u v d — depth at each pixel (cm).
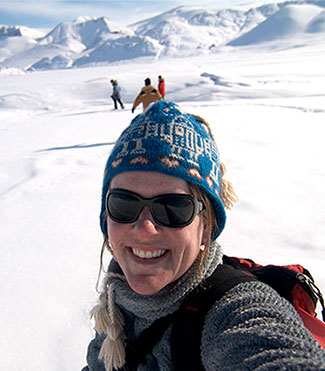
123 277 78
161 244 68
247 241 240
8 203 337
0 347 153
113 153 78
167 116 75
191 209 69
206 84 2123
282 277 86
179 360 68
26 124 1090
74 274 209
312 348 56
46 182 402
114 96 1414
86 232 267
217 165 80
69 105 2048
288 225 259
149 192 68
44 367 142
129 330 80
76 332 160
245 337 60
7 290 195
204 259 73
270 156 466
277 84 2039
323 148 497
